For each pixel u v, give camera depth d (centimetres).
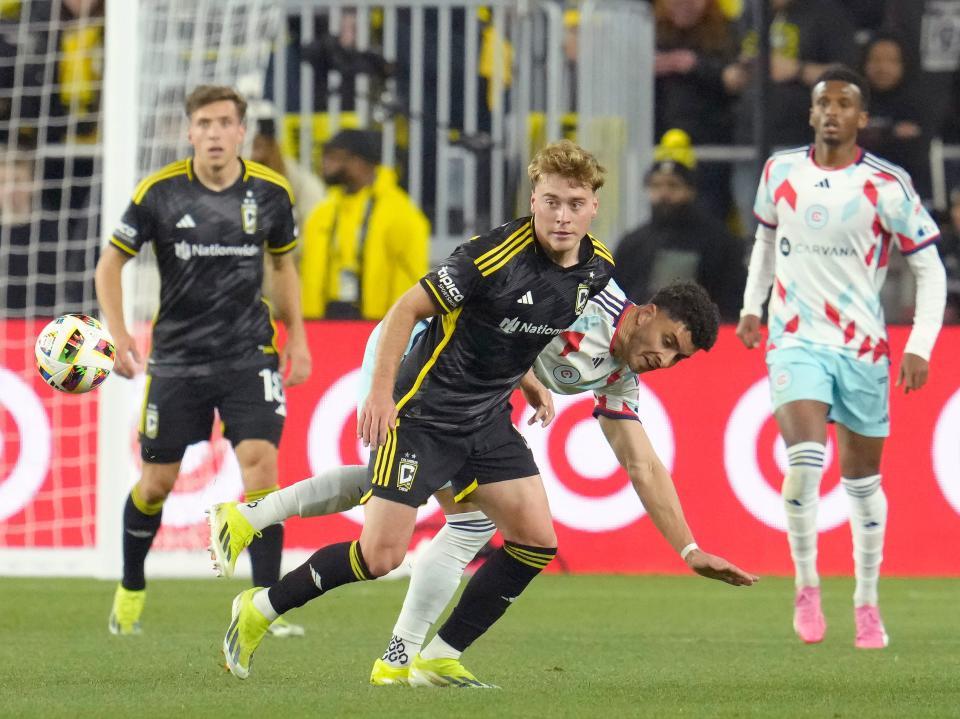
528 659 2131
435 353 1683
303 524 3462
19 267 4009
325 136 3988
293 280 2520
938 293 2341
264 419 2417
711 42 4594
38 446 3494
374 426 1584
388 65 3981
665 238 3797
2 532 3494
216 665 1997
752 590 3169
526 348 1681
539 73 4012
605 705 1612
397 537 1698
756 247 2450
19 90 4084
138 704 1603
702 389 3419
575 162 1564
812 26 4522
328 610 2800
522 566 1764
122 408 3278
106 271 2416
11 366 3494
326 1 3978
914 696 1716
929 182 4288
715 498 3412
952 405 3381
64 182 3831
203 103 2386
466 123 3956
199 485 3341
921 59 4359
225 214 2395
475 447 1728
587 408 3441
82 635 2397
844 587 3222
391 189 3762
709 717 1522
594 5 4044
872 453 2355
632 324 1723
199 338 2406
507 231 1627
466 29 3950
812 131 4484
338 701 1627
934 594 3097
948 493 3384
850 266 2341
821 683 1848
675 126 4534
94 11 4328
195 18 3478
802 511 2338
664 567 3438
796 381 2330
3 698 1661
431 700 1641
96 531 3444
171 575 3372
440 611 1808
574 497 3453
